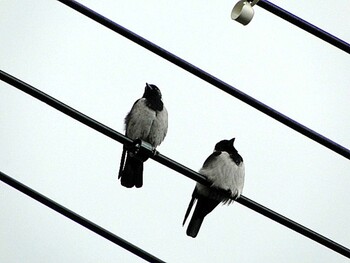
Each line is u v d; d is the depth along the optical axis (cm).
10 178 878
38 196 880
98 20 837
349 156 909
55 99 809
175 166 864
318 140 905
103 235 894
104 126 827
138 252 901
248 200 878
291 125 899
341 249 895
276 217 884
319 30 874
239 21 870
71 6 830
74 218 889
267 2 866
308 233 889
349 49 878
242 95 885
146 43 850
